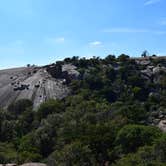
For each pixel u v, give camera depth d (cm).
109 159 10725
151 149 9550
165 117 16275
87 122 13225
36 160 11100
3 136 14862
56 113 16438
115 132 11850
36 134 13012
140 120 15538
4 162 10406
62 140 11831
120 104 17538
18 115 18400
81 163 9075
